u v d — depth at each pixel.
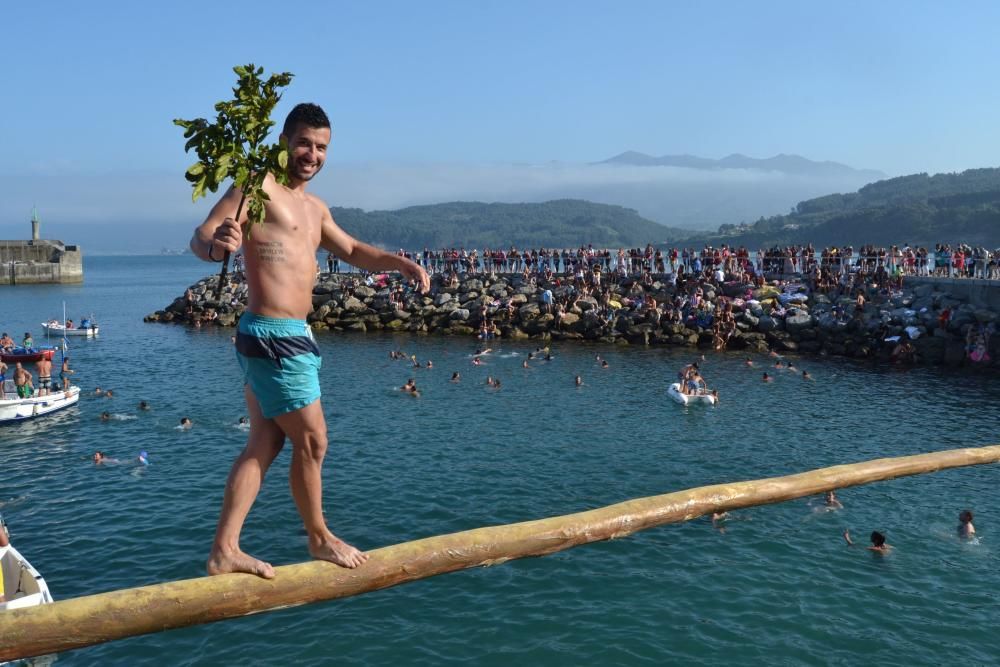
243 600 3.48
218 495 24.83
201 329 71.31
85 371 48.75
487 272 76.19
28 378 36.91
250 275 3.85
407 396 40.12
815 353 54.78
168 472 27.39
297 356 3.79
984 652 15.38
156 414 36.22
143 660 15.31
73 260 146.38
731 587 18.08
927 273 65.62
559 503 23.86
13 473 27.34
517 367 49.06
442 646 15.66
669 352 55.25
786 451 29.81
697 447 30.33
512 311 64.44
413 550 3.85
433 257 81.50
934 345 51.09
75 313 89.62
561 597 17.67
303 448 3.85
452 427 33.50
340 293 71.06
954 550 20.16
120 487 25.73
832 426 33.81
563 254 76.25
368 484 25.52
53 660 15.29
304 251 3.95
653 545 20.50
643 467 27.61
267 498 23.34
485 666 14.95
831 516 22.52
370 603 17.48
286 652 15.52
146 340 63.88
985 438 31.81
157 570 19.31
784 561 19.52
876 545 20.28
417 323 65.94
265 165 3.57
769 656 15.22
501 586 18.25
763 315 58.59
